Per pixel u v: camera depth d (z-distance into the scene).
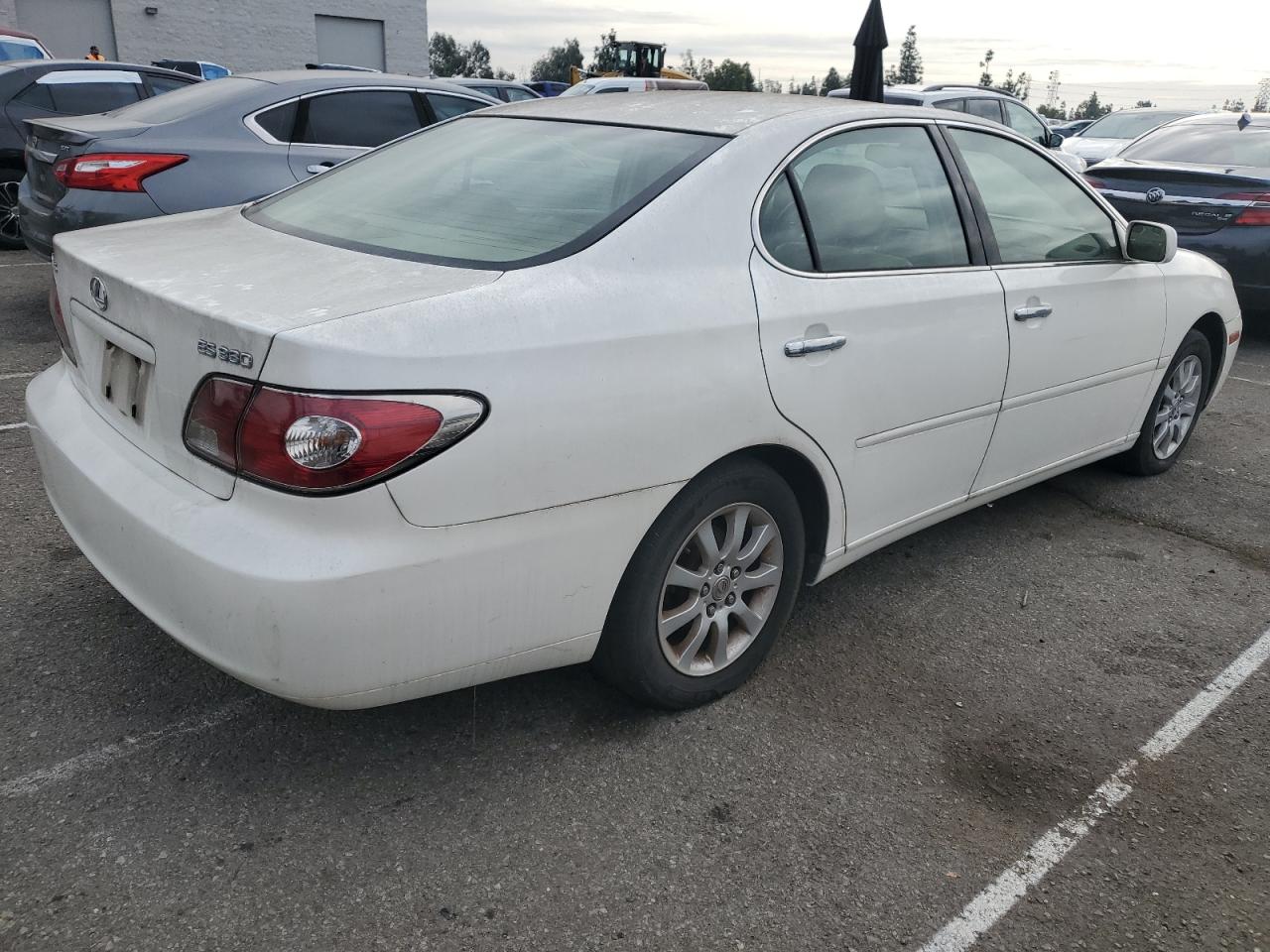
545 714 2.80
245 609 2.03
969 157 3.48
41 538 3.61
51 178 5.89
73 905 2.08
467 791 2.48
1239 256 7.43
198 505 2.14
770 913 2.17
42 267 8.27
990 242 3.44
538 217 2.59
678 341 2.43
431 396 2.04
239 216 3.10
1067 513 4.48
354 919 2.09
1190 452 5.34
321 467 1.97
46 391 2.88
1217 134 8.41
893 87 12.20
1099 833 2.48
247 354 2.02
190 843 2.27
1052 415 3.81
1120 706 3.02
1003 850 2.40
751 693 2.96
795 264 2.77
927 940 2.13
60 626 3.06
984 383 3.37
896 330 2.99
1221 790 2.66
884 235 3.07
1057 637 3.41
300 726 2.68
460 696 2.86
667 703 2.76
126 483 2.32
